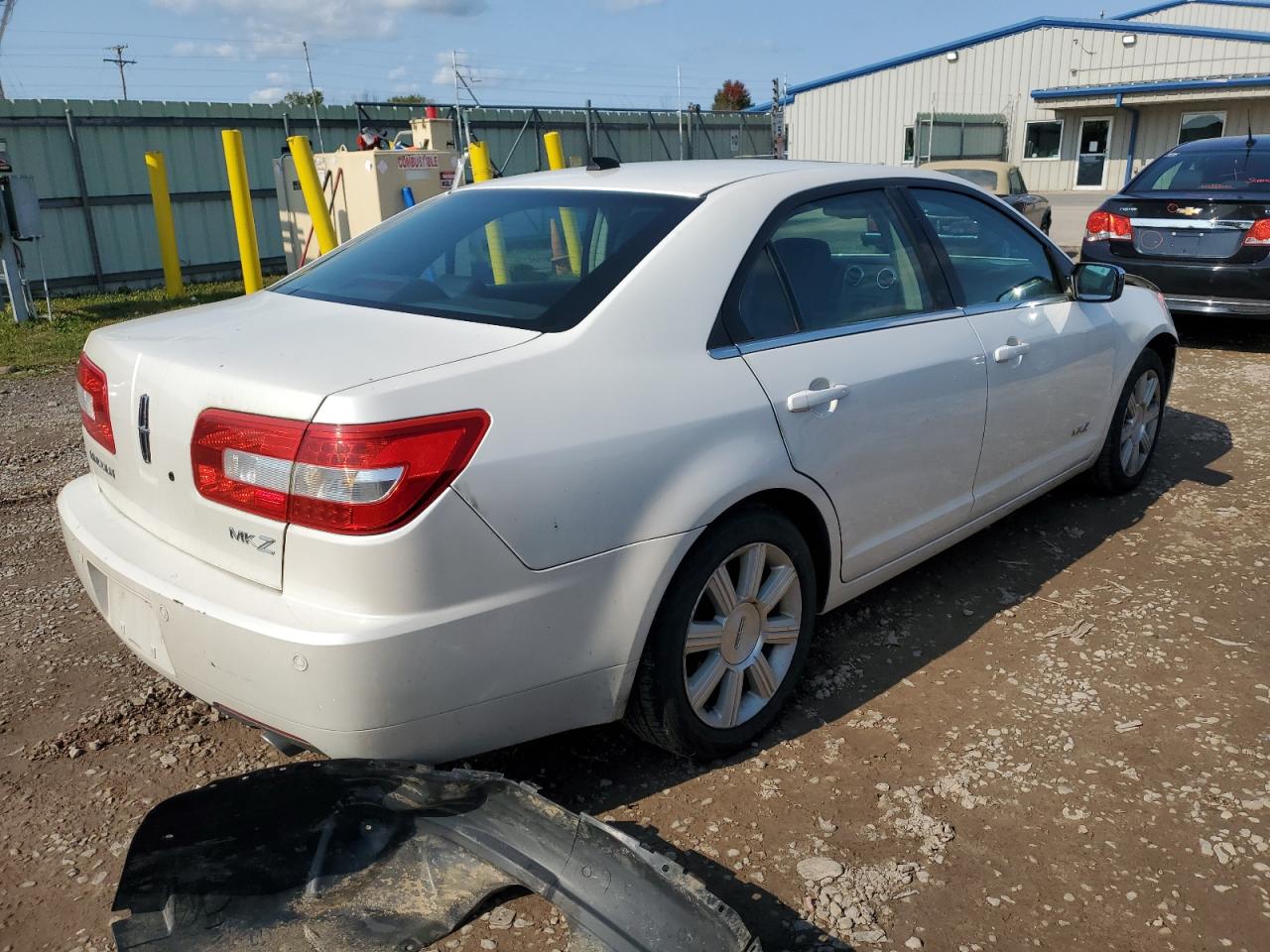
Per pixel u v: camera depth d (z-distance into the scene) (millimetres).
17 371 8242
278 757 2900
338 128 15984
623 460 2391
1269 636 3539
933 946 2213
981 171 14086
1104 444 4641
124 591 2527
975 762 2850
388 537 2064
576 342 2438
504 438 2207
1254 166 7898
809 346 2924
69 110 12875
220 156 14656
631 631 2471
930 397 3273
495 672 2260
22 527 4723
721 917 1938
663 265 2660
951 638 3562
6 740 2982
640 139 19828
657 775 2799
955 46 32812
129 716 3105
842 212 3221
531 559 2256
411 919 2225
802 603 2988
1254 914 2291
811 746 2934
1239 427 6008
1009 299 3830
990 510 3820
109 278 13547
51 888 2408
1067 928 2258
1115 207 7992
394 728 2152
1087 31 30906
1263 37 28641
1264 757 2857
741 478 2613
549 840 2221
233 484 2203
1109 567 4113
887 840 2539
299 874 2322
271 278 14969
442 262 2910
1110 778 2770
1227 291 7539
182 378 2342
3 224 10148
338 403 2078
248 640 2131
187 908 2219
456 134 16484
